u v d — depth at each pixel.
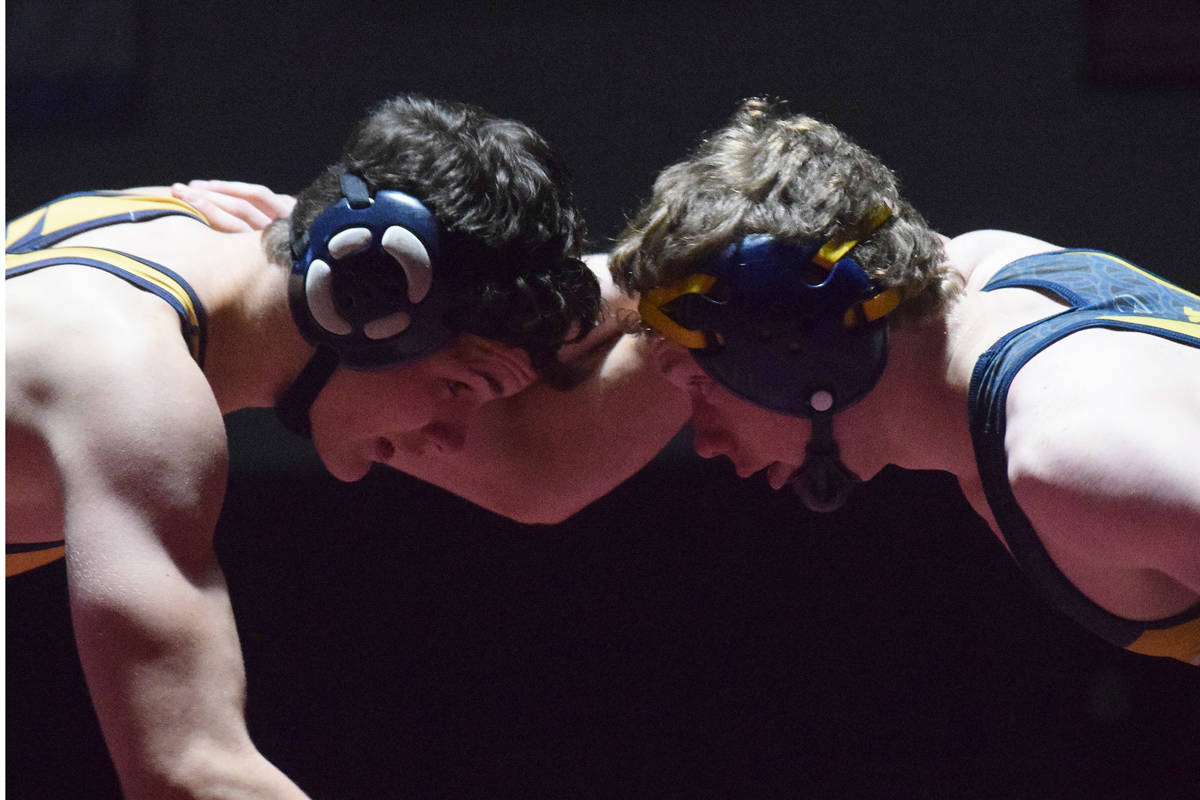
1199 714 10.60
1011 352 4.60
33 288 4.72
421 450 5.43
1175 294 4.97
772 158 4.91
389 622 11.35
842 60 12.25
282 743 11.30
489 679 11.35
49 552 5.50
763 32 12.34
